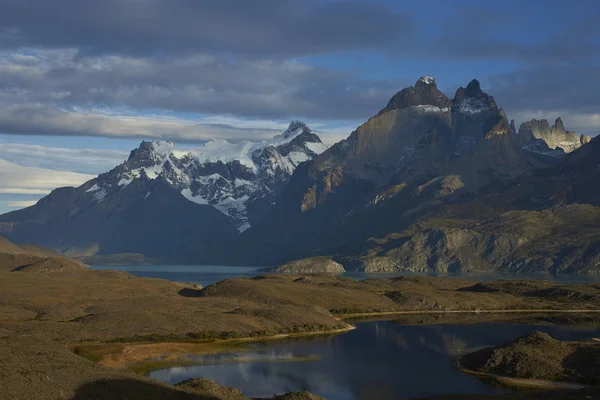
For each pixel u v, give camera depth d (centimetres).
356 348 17300
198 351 16300
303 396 10762
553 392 12119
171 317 19962
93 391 9575
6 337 12438
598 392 11675
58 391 9288
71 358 11062
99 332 17762
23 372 9588
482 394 12000
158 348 16300
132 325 18675
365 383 13050
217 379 13062
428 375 13838
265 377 13425
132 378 10375
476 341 18750
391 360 15488
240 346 17325
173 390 10331
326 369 14362
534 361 13900
